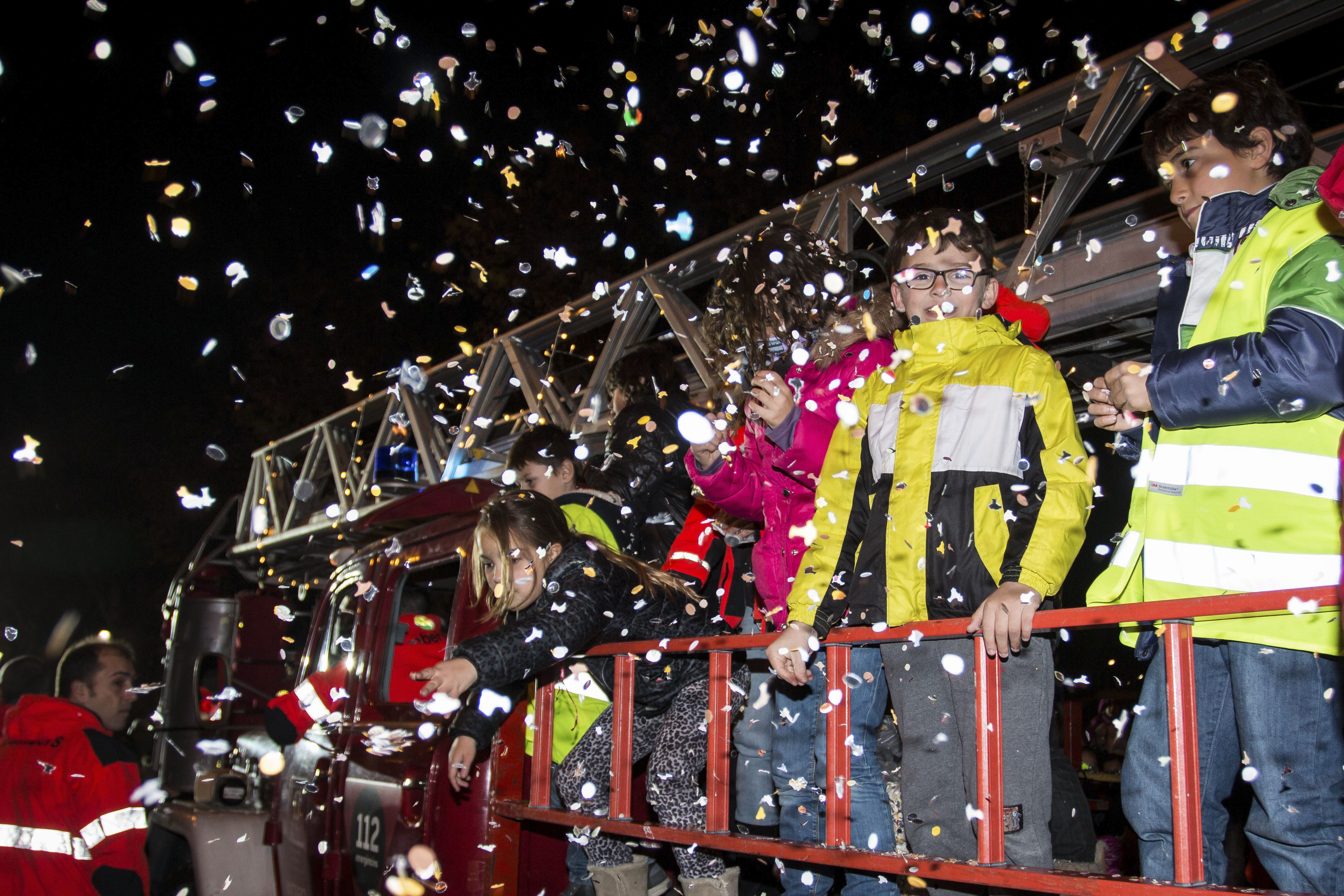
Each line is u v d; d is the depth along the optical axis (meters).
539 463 3.62
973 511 1.95
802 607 2.15
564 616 2.58
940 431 2.02
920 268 2.16
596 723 2.92
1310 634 1.59
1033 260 3.45
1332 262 1.61
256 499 8.98
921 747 2.00
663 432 3.45
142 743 8.35
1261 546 1.66
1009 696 1.90
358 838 3.70
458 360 6.56
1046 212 3.41
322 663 4.67
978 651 1.82
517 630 2.53
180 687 7.23
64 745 3.55
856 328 2.52
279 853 4.57
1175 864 1.57
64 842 3.48
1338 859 1.60
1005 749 1.88
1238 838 2.86
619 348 5.23
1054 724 2.77
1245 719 1.67
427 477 6.84
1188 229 3.10
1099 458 4.54
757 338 2.71
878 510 2.11
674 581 2.92
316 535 7.75
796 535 2.24
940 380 2.09
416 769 3.39
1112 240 3.40
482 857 3.05
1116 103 3.21
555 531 2.80
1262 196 1.83
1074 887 1.64
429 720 3.34
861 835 2.21
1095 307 3.42
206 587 8.93
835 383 2.43
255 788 5.17
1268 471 1.68
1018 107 3.44
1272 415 1.63
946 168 3.78
